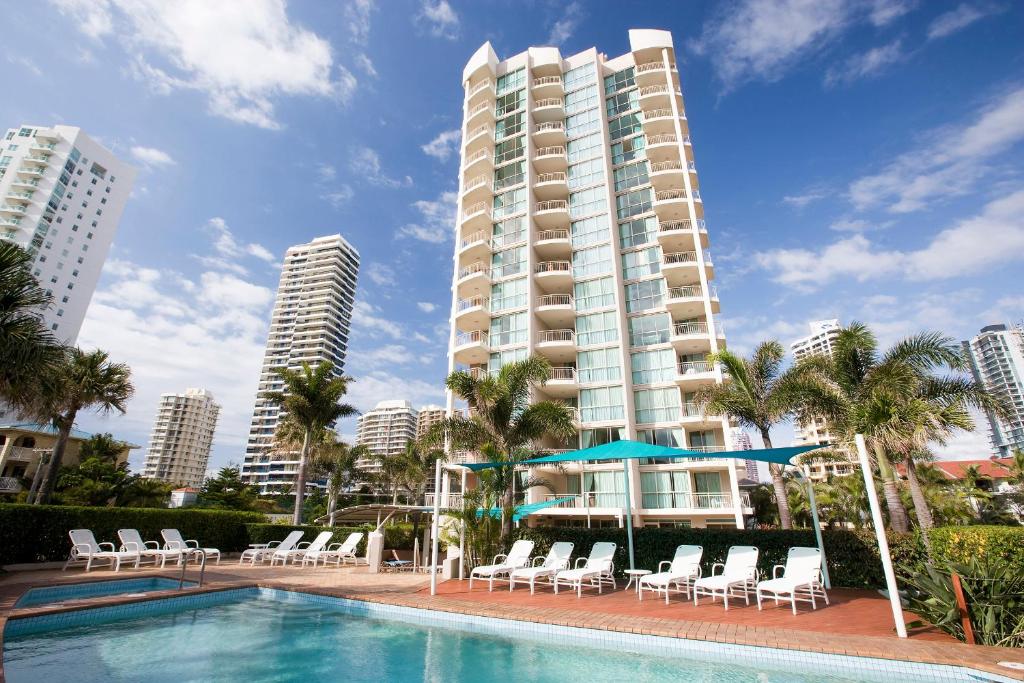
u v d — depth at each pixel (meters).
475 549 14.05
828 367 16.48
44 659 6.32
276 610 10.15
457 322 37.06
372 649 7.33
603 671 6.26
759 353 19.98
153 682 5.66
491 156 42.22
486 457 15.14
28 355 12.80
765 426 19.25
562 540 14.45
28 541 14.98
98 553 13.75
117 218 97.62
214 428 156.00
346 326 140.25
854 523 40.28
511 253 37.72
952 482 42.59
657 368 32.97
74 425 21.97
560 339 34.97
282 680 5.90
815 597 10.13
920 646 6.18
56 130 91.50
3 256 12.80
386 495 74.12
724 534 13.16
